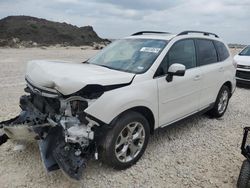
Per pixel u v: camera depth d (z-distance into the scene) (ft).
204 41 19.83
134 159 14.39
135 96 13.57
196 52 18.63
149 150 16.24
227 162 15.44
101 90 12.55
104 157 13.32
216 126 20.74
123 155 13.82
